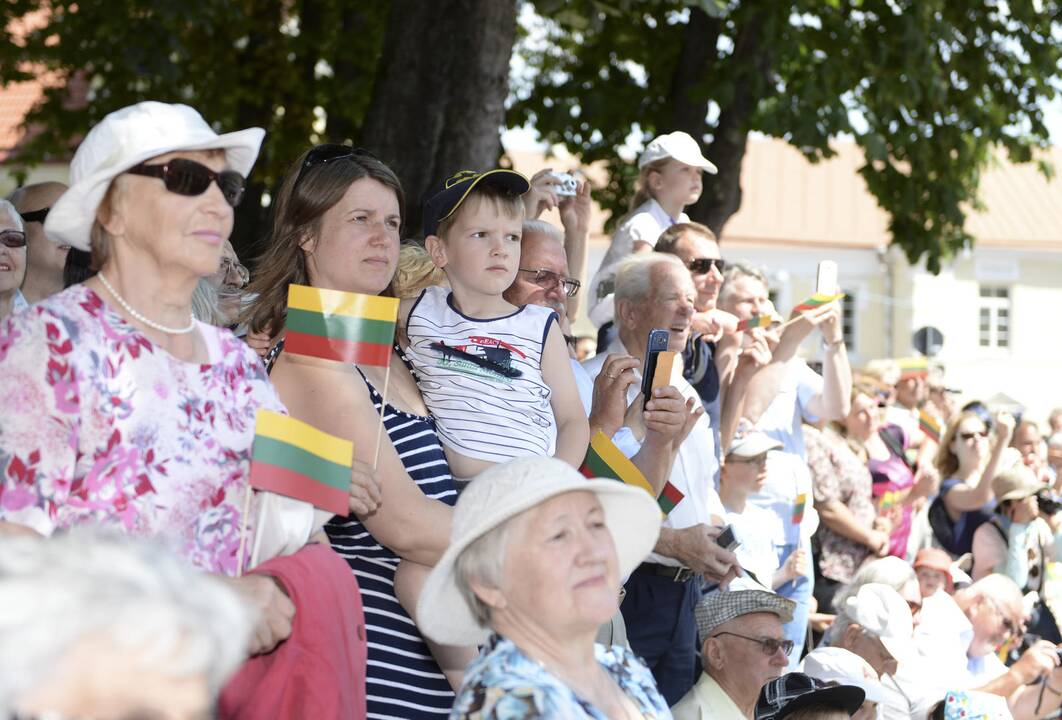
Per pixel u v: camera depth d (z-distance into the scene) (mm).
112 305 2611
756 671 4645
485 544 2537
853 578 6496
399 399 3594
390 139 8305
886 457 8078
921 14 12172
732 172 11547
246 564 2730
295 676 2605
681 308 5047
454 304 3939
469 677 2469
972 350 32750
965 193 13547
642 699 2645
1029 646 7191
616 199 13812
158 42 10781
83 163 2623
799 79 11500
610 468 3965
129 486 2498
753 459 5973
